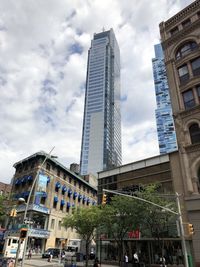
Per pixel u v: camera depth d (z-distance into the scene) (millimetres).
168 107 163875
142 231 28547
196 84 29219
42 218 48875
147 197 24469
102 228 31172
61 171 58156
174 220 25406
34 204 46250
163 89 174250
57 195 54688
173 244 26703
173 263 26062
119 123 189875
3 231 44062
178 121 29062
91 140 160250
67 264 26250
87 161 154625
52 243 49656
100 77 184625
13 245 34000
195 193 24578
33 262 32094
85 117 172625
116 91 193000
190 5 34688
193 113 28125
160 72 184000
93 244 45938
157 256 27969
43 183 49375
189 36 32594
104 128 161750
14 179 55625
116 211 27453
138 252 29766
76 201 62750
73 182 63375
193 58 30891
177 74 32000
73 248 48625
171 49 34125
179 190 27375
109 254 32812
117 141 177375
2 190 70062
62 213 55094
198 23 32156
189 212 24141
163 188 30297
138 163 35188
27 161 54094
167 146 150500
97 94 177875
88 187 71500
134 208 24812
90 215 30172
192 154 26516
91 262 32562
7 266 20266
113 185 37219
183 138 27875
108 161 153125
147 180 33031
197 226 23188
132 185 34438
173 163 29406
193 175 25484
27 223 21891
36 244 46094
